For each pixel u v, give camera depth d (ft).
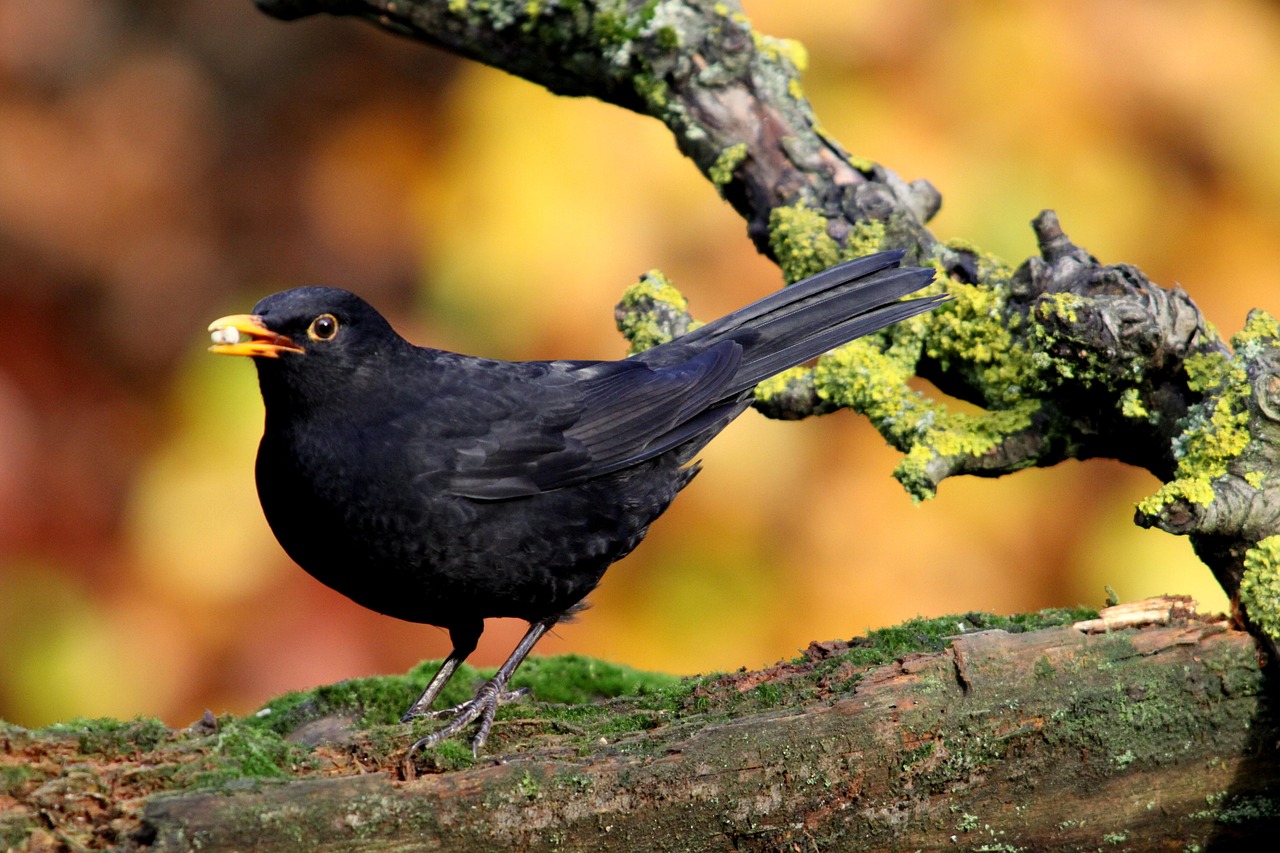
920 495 26.11
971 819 22.40
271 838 19.77
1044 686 22.00
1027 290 26.73
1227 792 22.52
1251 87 40.98
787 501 40.50
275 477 25.98
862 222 29.50
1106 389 24.93
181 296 44.65
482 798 20.76
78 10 46.34
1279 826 22.67
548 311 40.01
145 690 38.45
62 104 45.80
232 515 39.58
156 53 46.73
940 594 40.04
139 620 39.04
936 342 27.99
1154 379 24.67
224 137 46.32
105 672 38.42
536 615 27.63
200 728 21.50
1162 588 39.58
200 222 45.27
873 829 22.21
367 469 25.46
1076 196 39.96
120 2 46.83
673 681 29.19
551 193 40.57
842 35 40.45
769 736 21.63
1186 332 24.17
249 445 40.16
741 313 28.78
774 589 40.01
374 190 44.57
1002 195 39.65
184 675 38.68
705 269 40.01
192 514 39.63
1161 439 24.98
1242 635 22.36
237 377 40.96
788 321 28.12
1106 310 24.06
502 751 22.04
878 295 27.81
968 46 40.55
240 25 47.03
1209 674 22.17
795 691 22.76
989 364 27.07
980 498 40.83
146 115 45.98
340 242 44.42
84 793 19.62
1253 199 41.29
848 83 40.52
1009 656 22.02
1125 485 41.14
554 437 26.84
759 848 21.97
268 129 46.29
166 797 19.48
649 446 27.61
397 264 43.75
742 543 40.14
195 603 39.19
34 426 42.06
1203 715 22.21
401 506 25.61
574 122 41.04
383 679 28.14
